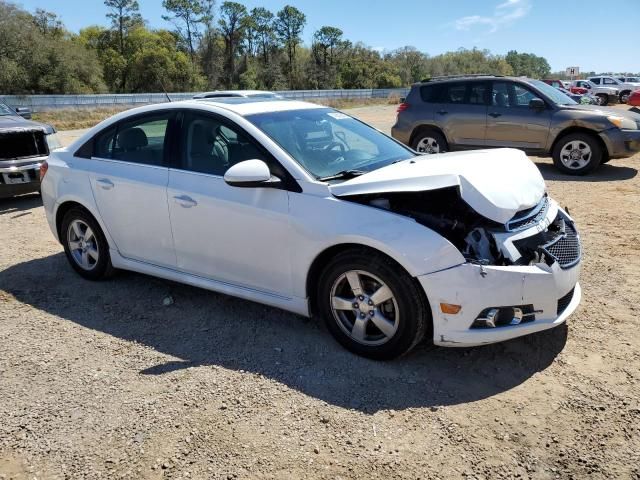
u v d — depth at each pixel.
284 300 3.60
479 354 3.37
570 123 9.00
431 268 2.97
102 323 3.98
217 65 86.31
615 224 6.11
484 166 3.41
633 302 4.02
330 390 3.05
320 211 3.30
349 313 3.43
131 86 74.12
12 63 50.44
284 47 99.38
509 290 2.96
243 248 3.65
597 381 3.04
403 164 3.69
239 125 3.72
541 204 3.52
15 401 3.02
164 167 4.06
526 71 136.88
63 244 4.91
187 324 3.92
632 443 2.54
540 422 2.72
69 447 2.63
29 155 7.77
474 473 2.39
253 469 2.46
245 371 3.26
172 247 4.07
